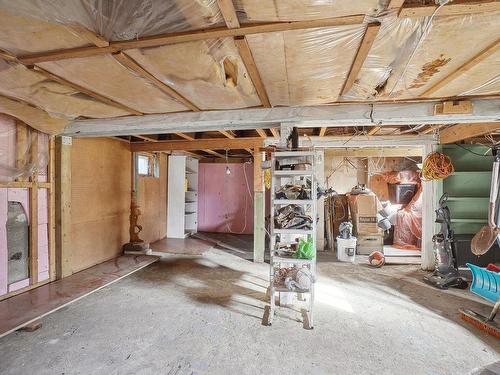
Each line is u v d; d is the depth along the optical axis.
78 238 4.18
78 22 1.54
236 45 1.77
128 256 5.09
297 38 1.69
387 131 4.49
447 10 1.42
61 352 2.27
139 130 3.42
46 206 3.71
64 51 1.86
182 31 1.62
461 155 4.87
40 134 3.59
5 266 3.17
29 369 2.06
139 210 5.29
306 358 2.25
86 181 4.32
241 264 4.92
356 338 2.56
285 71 2.14
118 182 5.14
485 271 2.96
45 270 3.67
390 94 2.63
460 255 4.70
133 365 2.13
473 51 1.83
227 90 2.53
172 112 3.22
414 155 6.08
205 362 2.18
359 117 2.92
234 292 3.61
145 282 3.94
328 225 6.43
